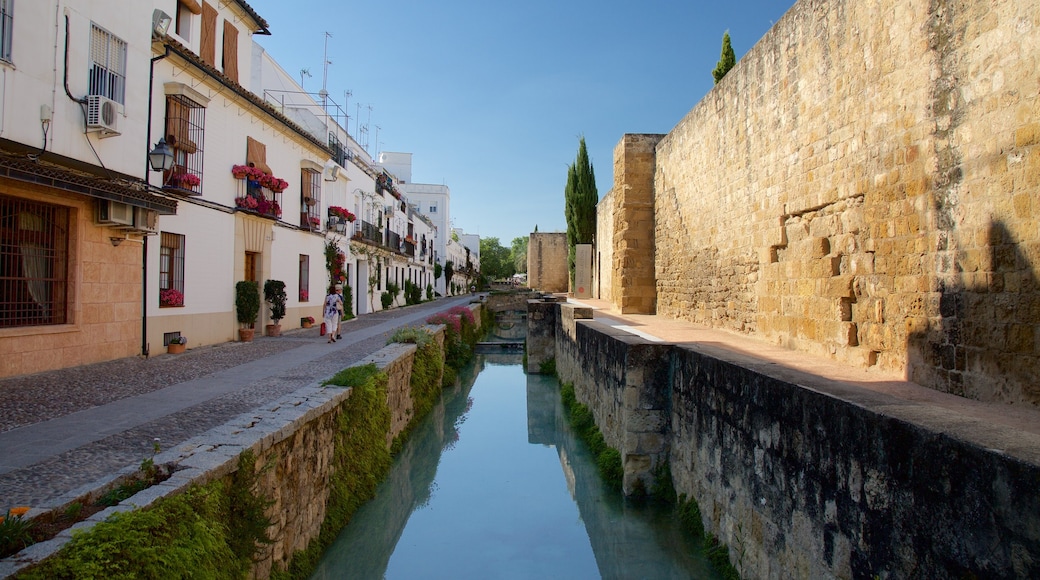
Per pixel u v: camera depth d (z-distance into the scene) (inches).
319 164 800.9
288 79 983.0
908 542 120.6
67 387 312.0
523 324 1615.4
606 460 342.0
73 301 368.8
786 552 174.6
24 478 168.2
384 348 478.3
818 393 156.9
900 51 223.1
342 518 264.7
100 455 192.4
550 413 581.0
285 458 210.7
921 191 209.9
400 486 373.1
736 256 417.4
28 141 307.3
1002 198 171.9
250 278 634.2
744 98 396.2
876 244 238.8
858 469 138.1
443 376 654.5
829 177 278.8
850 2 259.3
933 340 202.2
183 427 232.1
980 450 102.0
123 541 118.4
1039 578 89.2
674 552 259.3
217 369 393.4
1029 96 162.6
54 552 110.5
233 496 171.3
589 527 304.3
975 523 102.9
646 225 690.2
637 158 689.6
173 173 472.7
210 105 531.2
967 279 186.4
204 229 523.8
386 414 365.1
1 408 260.4
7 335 324.2
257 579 180.5
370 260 1115.3
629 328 483.2
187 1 525.7
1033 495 90.4
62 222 365.4
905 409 134.1
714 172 467.8
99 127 347.6
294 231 725.3
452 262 2615.7
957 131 191.8
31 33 307.7
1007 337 169.6
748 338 390.0
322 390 288.8
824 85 283.7
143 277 438.6
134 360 417.1
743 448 206.5
